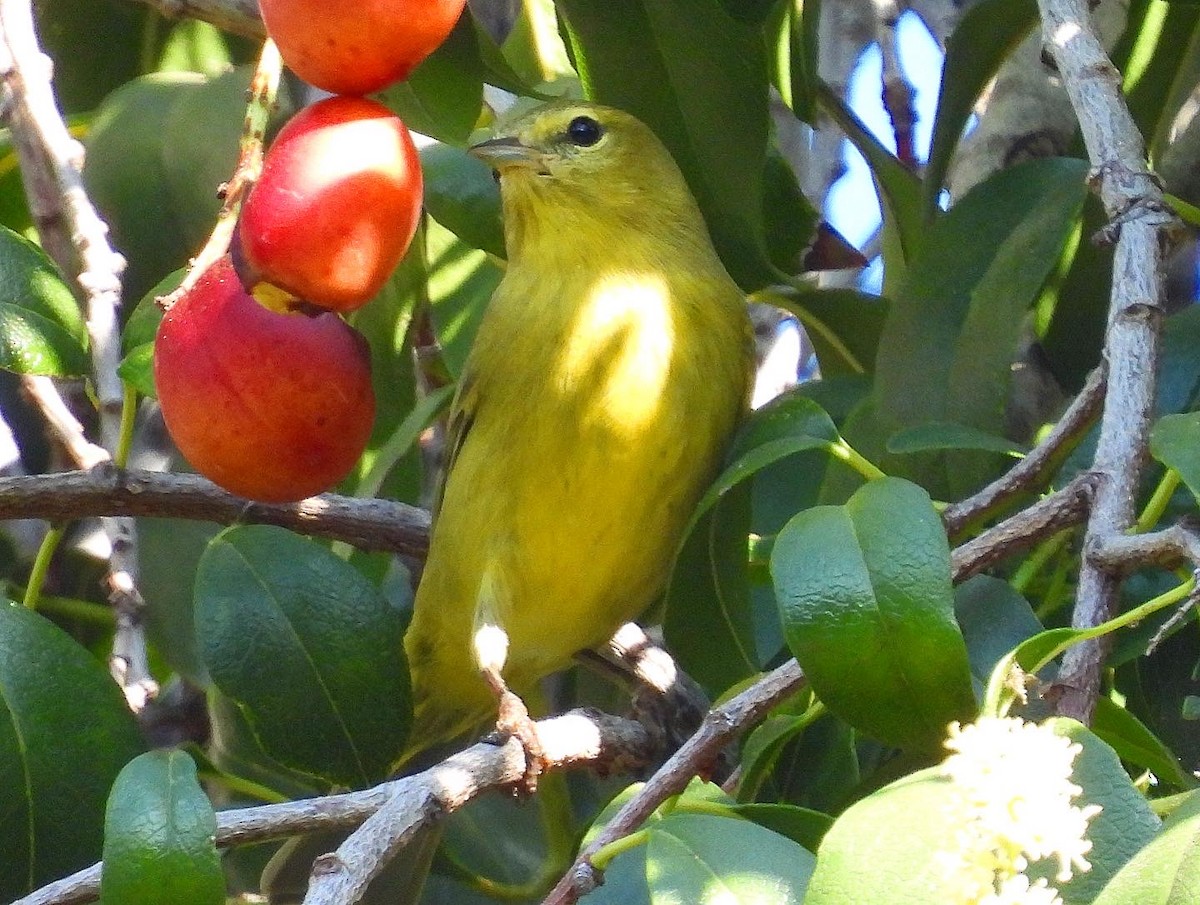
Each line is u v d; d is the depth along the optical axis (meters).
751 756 5.76
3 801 5.96
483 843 8.45
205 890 4.54
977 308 6.77
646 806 4.79
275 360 4.36
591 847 4.70
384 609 6.31
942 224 6.92
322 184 4.15
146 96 7.77
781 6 7.64
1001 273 6.77
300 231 4.14
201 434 4.42
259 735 6.13
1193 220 5.73
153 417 8.45
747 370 7.78
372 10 4.17
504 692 7.17
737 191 7.50
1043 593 7.19
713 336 7.61
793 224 8.18
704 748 4.85
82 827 6.00
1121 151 5.34
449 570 7.82
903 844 3.56
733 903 4.18
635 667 8.27
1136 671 6.89
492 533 7.64
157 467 8.41
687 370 7.50
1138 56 7.47
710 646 6.65
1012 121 8.72
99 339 6.11
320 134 4.21
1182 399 6.82
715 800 5.00
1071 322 7.61
